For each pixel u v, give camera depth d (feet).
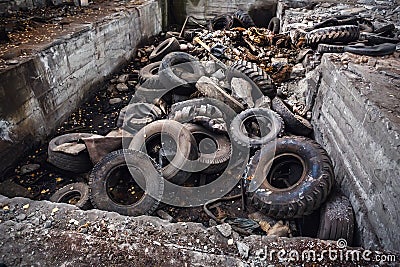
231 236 5.83
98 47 16.26
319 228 8.36
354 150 9.08
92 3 21.98
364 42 14.47
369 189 7.93
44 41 12.83
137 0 23.77
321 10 23.07
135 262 5.28
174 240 5.71
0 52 11.46
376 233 7.30
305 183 8.93
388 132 7.36
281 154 10.34
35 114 11.69
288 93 15.21
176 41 19.22
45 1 19.86
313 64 14.52
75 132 13.25
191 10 28.81
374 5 23.53
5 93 10.09
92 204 9.25
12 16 16.87
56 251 5.44
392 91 9.11
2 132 10.18
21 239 5.65
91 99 16.12
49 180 10.75
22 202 6.55
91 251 5.43
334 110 10.99
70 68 13.88
